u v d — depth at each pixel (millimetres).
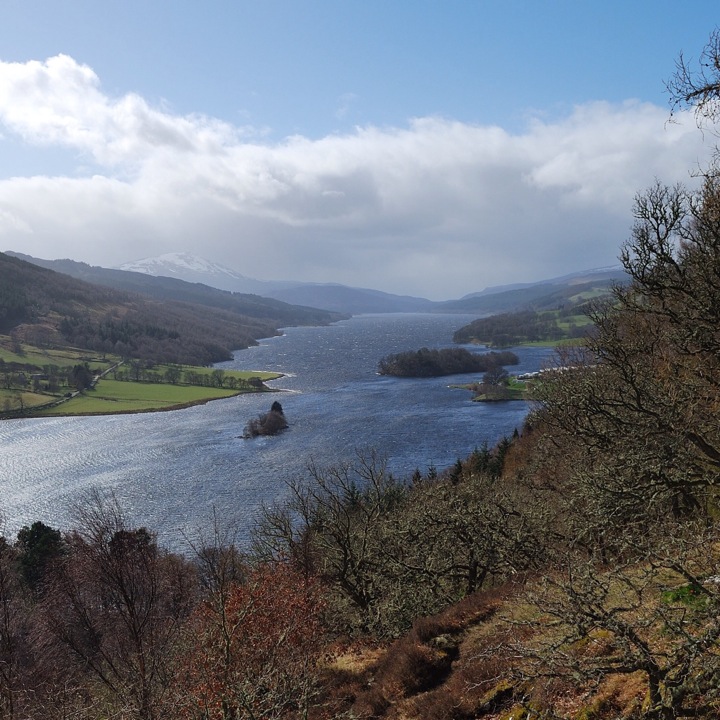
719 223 12305
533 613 12547
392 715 12797
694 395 13289
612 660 7316
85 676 24062
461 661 13766
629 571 11336
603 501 13562
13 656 24031
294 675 13516
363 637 20344
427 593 21625
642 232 13391
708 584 8336
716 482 12469
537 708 9789
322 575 23391
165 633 21656
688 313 12930
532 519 19719
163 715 14602
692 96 10352
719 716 6453
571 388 15812
